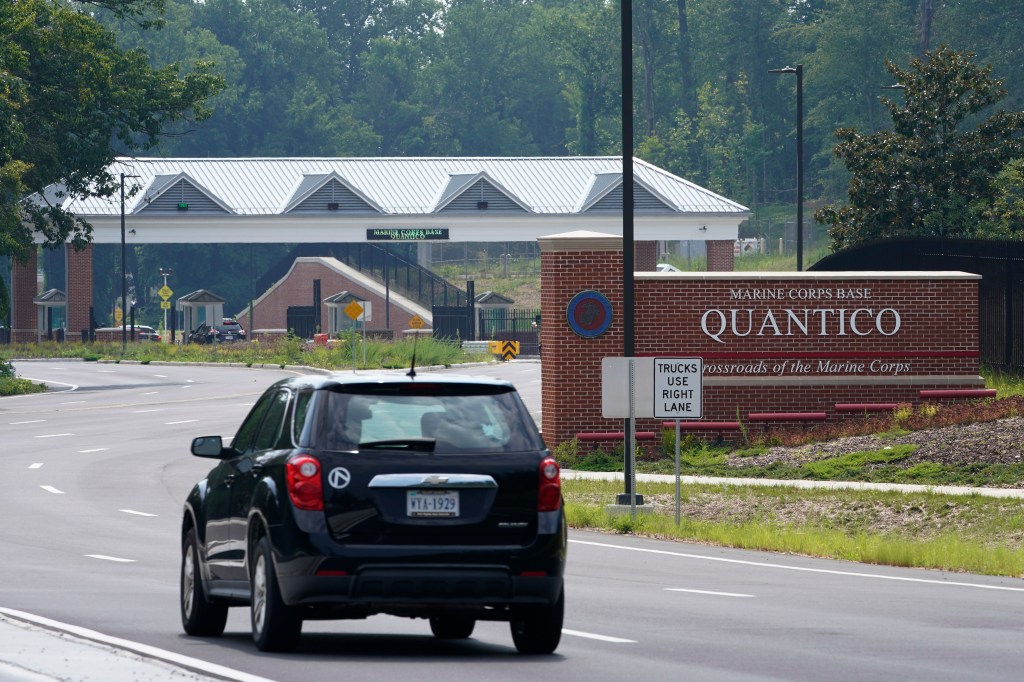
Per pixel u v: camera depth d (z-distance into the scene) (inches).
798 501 3255.4
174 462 4325.8
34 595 1916.8
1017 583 2212.1
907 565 2486.5
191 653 1457.9
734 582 2191.2
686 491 3496.6
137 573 2198.6
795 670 1392.7
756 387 4411.9
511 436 1441.9
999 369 5049.2
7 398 6943.9
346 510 1396.4
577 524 3090.6
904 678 1349.7
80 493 3575.3
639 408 3112.7
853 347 4446.4
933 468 3484.3
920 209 6786.4
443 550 1401.3
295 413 1454.2
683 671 1384.1
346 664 1401.3
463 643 1588.3
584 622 1738.4
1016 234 6653.5
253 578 1461.6
